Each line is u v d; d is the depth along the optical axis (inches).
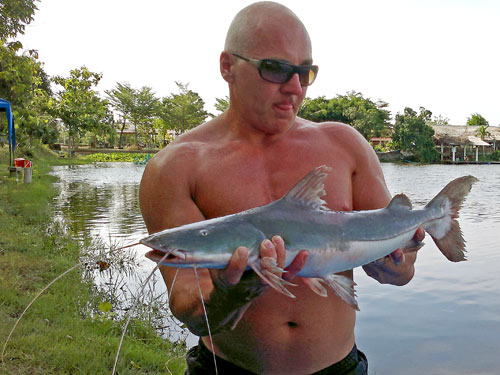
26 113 879.1
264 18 64.2
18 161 876.0
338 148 73.4
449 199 79.4
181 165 69.2
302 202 64.3
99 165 2090.3
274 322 68.4
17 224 455.2
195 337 227.6
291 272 60.9
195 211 68.8
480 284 364.8
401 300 331.9
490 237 552.4
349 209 72.1
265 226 59.6
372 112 3595.0
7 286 247.8
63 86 2143.2
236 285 53.4
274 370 70.1
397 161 3577.8
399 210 73.9
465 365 237.1
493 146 3917.3
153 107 4156.0
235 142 70.4
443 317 300.4
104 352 182.4
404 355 249.3
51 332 194.1
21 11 618.2
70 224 537.6
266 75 63.2
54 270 297.3
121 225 545.0
